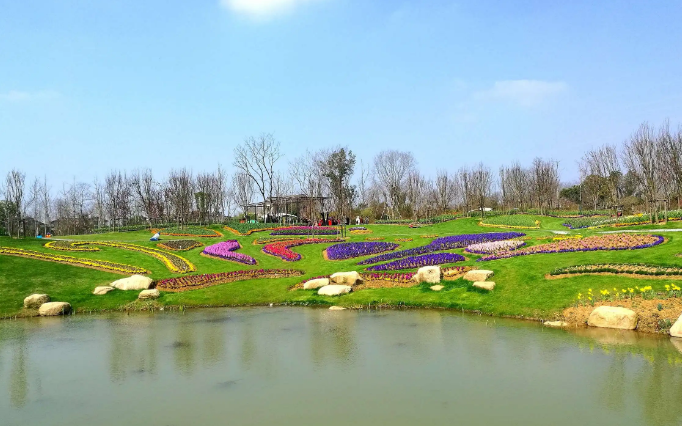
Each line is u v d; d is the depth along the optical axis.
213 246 40.69
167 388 12.17
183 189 69.62
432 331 17.20
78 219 81.50
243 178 81.75
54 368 14.10
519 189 75.75
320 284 25.81
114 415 10.54
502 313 19.48
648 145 41.66
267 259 36.12
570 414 9.84
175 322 20.48
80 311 23.47
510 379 12.02
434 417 9.90
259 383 12.33
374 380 12.28
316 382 12.27
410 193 80.88
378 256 33.16
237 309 23.17
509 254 27.64
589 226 43.56
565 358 13.47
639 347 14.18
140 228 68.06
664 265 19.98
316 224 63.78
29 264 29.86
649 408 9.99
